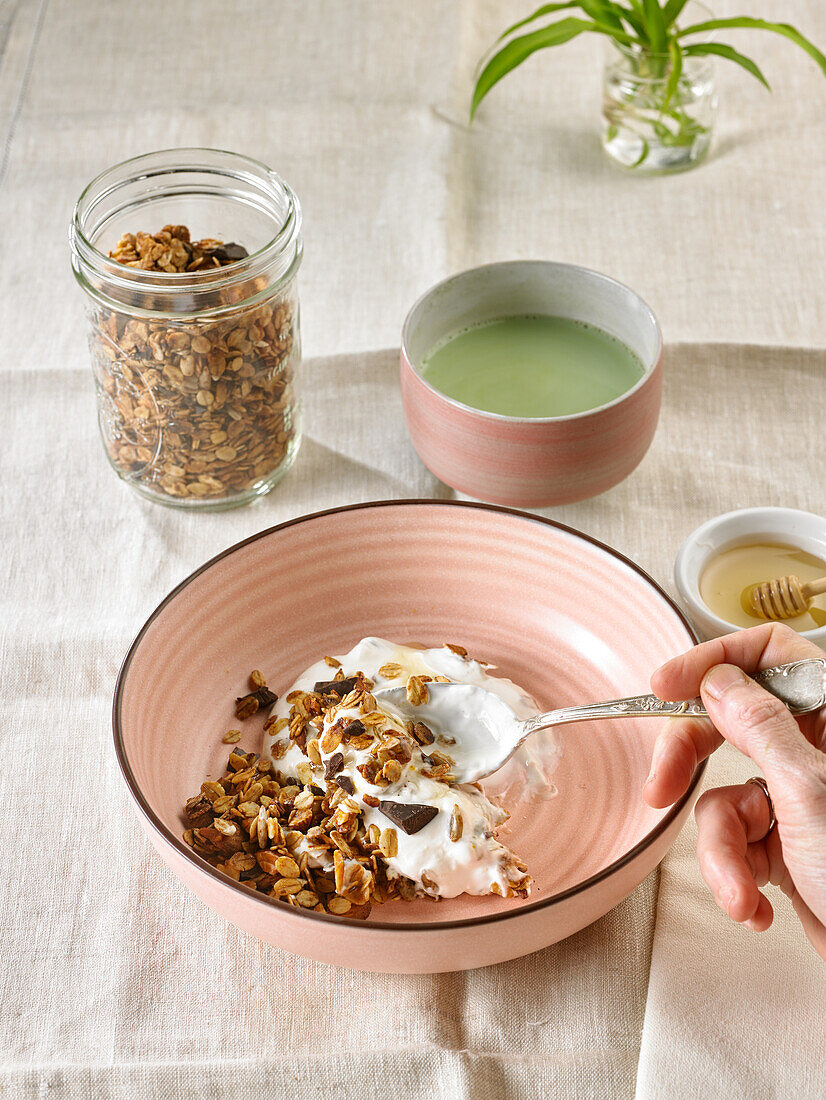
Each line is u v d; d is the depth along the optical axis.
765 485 0.82
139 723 0.68
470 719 0.70
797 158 1.00
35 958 0.67
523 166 1.01
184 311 0.75
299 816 0.67
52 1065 0.64
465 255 0.94
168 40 1.10
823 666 0.65
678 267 0.93
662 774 0.66
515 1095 0.64
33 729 0.74
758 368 0.87
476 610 0.76
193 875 0.63
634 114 0.97
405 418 0.84
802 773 0.62
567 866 0.68
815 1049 0.64
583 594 0.74
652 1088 0.63
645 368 0.81
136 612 0.78
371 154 1.01
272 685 0.74
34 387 0.88
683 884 0.68
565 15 1.12
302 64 1.08
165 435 0.79
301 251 0.79
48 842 0.70
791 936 0.67
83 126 1.03
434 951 0.62
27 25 1.11
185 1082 0.64
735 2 1.11
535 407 0.80
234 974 0.66
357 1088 0.64
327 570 0.75
